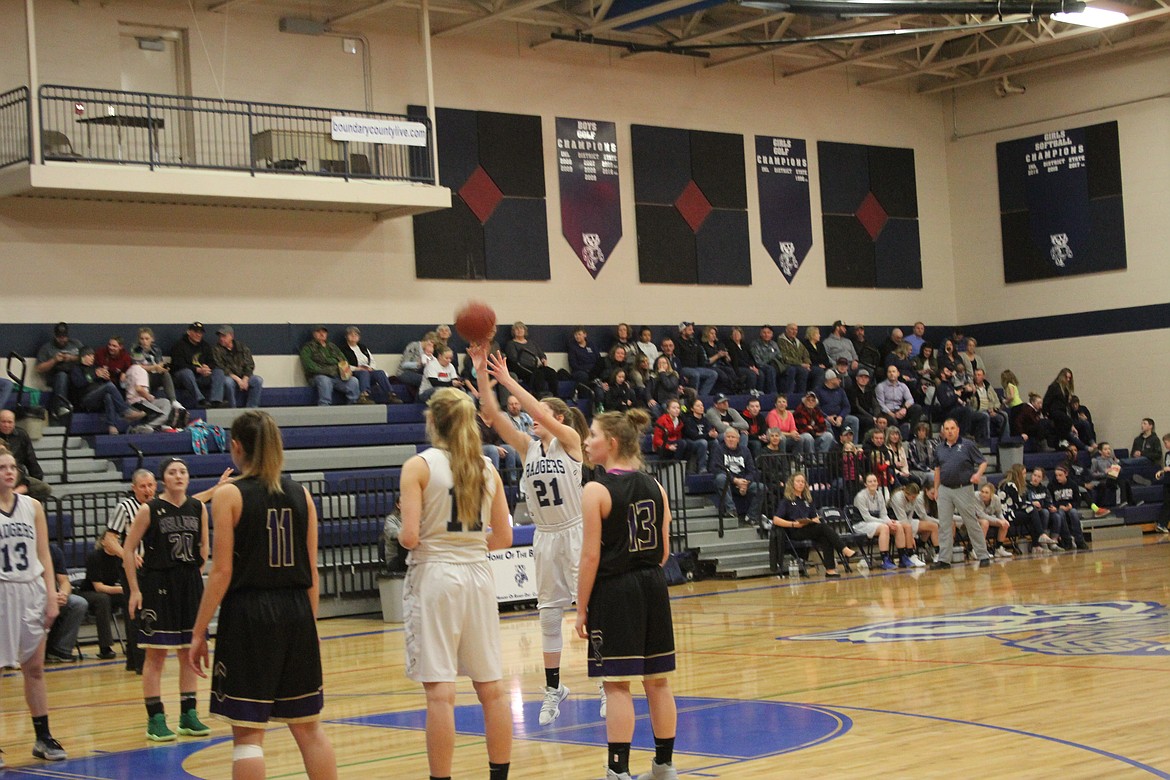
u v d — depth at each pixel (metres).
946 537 17.02
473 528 5.32
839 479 18.64
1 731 8.23
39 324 16.33
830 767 5.83
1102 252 23.66
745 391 21.39
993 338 25.09
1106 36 23.05
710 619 12.59
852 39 20.17
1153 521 21.75
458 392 5.41
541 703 8.20
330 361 17.91
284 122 18.31
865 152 24.61
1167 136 22.91
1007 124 24.81
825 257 23.95
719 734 6.75
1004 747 6.09
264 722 4.89
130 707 9.05
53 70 16.61
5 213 16.19
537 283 20.62
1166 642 9.31
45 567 7.20
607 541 5.48
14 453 13.62
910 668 8.73
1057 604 12.06
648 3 19.06
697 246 22.38
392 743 7.06
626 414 5.74
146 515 7.50
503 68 20.48
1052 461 22.52
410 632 5.22
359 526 14.96
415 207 18.20
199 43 17.69
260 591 4.93
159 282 17.22
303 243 18.41
